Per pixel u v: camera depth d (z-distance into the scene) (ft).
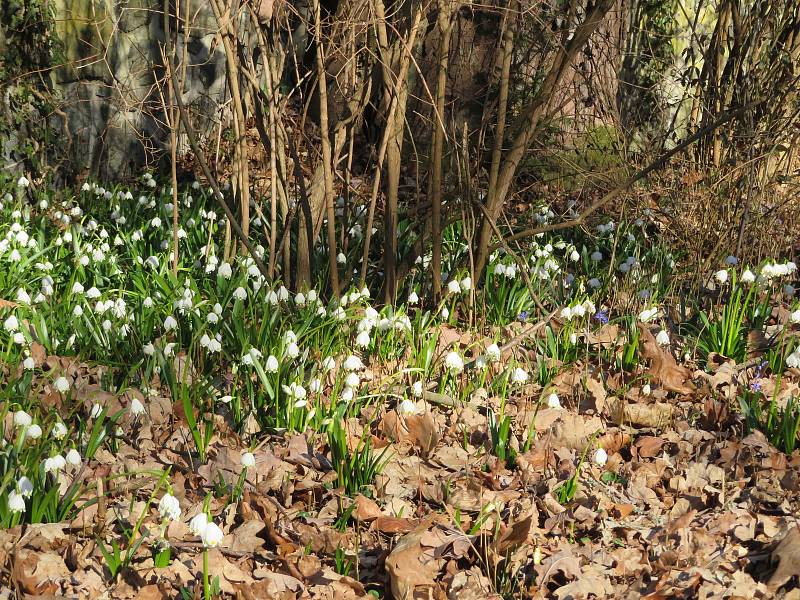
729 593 3.76
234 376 5.03
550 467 4.63
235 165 6.53
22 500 3.79
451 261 6.61
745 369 5.59
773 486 4.44
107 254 6.50
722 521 4.19
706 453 4.75
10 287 5.97
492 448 4.71
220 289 5.96
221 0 5.70
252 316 5.44
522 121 5.95
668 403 5.15
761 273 6.07
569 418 4.90
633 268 6.73
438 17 5.57
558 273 6.70
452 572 3.89
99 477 4.22
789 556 3.85
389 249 5.96
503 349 5.46
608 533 4.16
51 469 3.90
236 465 4.43
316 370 5.14
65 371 5.09
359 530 4.11
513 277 6.35
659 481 4.58
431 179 5.91
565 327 5.77
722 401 5.15
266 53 5.70
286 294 5.64
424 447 4.72
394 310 6.02
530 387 5.36
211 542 3.53
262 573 3.81
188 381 5.14
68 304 5.67
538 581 3.85
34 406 4.63
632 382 5.32
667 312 6.42
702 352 5.83
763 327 6.10
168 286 6.02
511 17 5.81
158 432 4.72
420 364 5.38
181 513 4.12
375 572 3.91
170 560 3.83
